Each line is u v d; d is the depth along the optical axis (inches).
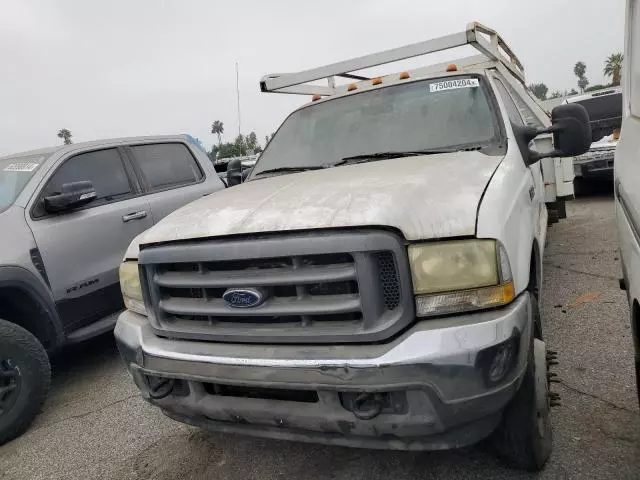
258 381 83.4
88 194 176.1
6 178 179.3
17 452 135.3
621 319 159.0
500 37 188.4
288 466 111.3
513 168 108.0
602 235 270.4
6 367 141.6
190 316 95.3
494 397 76.5
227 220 91.7
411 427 76.7
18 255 154.7
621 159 94.8
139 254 98.7
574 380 127.3
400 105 139.0
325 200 89.1
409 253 78.7
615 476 92.9
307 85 207.2
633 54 91.7
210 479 111.0
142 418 143.7
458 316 78.5
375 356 76.3
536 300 104.3
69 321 169.5
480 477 98.2
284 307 82.8
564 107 121.7
